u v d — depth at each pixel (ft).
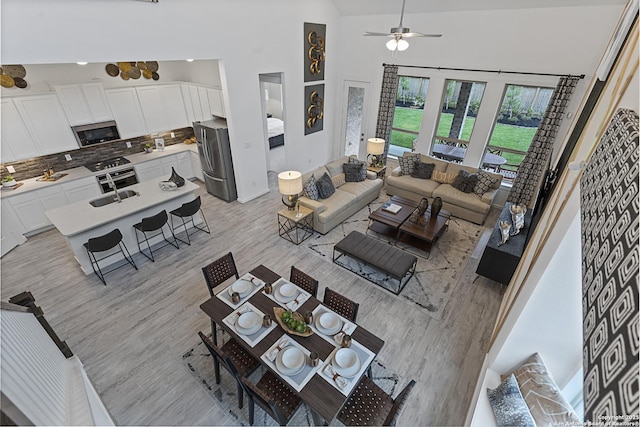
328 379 7.43
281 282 10.22
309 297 9.68
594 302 2.83
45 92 15.64
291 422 8.62
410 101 21.54
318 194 17.57
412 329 11.38
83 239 13.08
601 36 14.14
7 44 9.51
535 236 9.39
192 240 16.30
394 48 13.46
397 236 15.81
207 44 14.75
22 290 12.88
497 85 17.49
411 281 13.69
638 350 1.79
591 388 2.38
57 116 16.20
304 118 22.44
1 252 14.74
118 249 14.42
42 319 6.46
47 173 16.90
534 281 6.63
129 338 10.82
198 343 10.70
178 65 21.45
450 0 16.72
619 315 2.20
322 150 25.63
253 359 8.89
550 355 7.12
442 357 10.37
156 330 11.14
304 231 17.22
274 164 25.90
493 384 7.73
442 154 21.25
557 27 14.97
